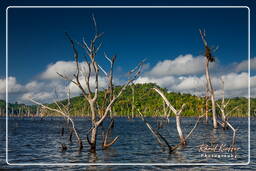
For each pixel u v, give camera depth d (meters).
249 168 19.41
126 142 34.38
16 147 30.16
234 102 138.62
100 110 26.17
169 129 60.00
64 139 37.91
